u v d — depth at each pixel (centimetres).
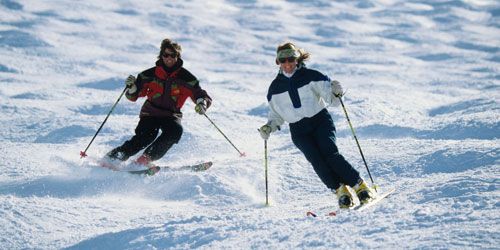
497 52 12088
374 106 3616
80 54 9388
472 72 8550
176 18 15312
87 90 5162
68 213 1508
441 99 4472
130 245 1176
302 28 15512
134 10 16038
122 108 3878
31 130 2998
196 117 3256
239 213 1376
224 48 11638
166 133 2036
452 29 16350
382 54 11288
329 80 1439
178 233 1186
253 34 13850
